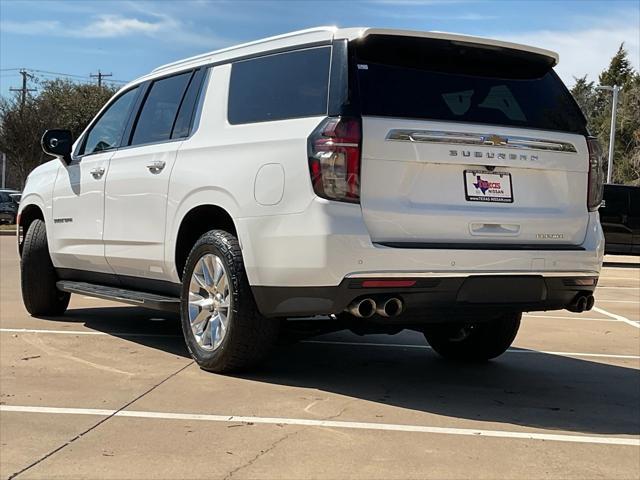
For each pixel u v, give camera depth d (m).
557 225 4.68
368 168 4.19
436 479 3.32
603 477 3.41
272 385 4.86
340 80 4.33
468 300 4.35
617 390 5.09
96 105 40.09
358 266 4.11
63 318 7.31
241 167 4.70
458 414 4.36
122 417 4.11
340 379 5.12
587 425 4.23
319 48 4.59
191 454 3.56
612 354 6.45
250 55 5.09
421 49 4.55
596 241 4.82
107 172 6.08
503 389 5.02
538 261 4.50
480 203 4.45
